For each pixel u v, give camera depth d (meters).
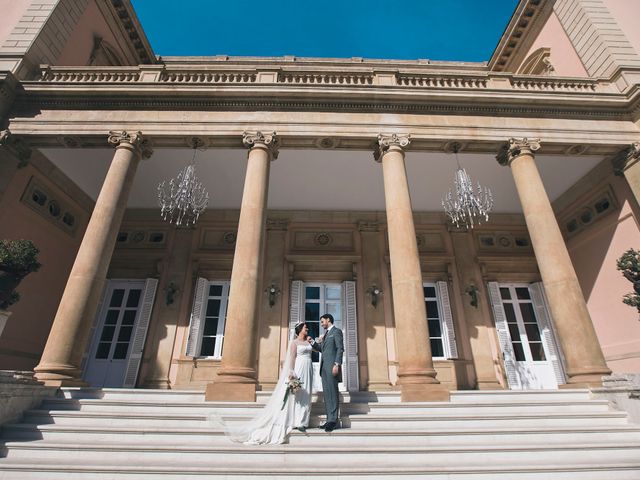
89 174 10.79
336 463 4.32
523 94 9.23
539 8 12.66
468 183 8.88
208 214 12.83
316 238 12.66
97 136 8.77
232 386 6.22
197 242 12.52
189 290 11.85
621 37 10.31
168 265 12.12
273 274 11.97
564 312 7.38
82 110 9.04
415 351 6.79
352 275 12.12
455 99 9.16
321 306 11.93
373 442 4.83
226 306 11.88
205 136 8.77
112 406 5.76
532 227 8.27
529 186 8.52
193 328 11.20
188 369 10.75
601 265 10.50
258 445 4.52
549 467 4.07
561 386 7.17
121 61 13.19
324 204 12.64
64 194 10.77
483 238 12.91
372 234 12.68
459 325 11.61
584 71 10.93
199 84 9.01
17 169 8.94
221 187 11.68
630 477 4.05
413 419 5.44
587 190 10.96
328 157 10.29
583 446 4.66
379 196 12.18
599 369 6.82
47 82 8.93
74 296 6.99
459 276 12.27
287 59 14.57
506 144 9.12
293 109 9.18
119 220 8.05
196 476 3.88
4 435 4.82
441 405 5.98
